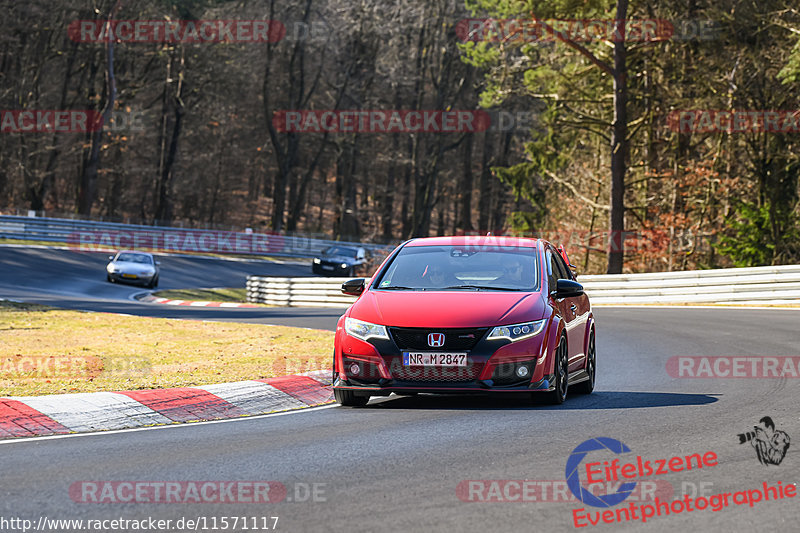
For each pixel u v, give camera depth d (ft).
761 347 180.55
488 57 485.15
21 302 280.92
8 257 493.77
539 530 61.05
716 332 214.28
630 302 346.13
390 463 82.17
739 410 109.29
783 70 407.85
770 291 305.73
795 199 482.69
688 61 486.38
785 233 480.23
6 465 82.64
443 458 83.92
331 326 250.37
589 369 133.59
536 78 498.69
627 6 453.58
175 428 105.19
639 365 163.63
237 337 203.21
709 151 552.41
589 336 134.82
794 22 444.55
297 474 78.13
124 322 235.61
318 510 66.23
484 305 114.11
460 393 110.93
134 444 93.56
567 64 499.51
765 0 446.60
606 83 508.94
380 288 123.95
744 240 482.28
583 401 121.08
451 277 124.26
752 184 520.83
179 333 211.41
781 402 115.14
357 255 631.15
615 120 467.11
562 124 505.25
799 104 479.00
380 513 65.26
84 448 91.30
